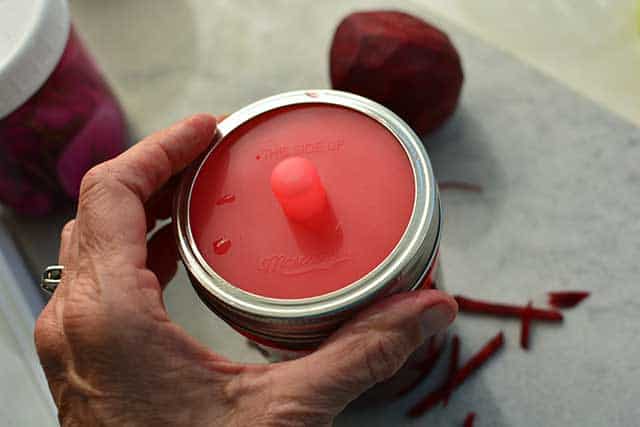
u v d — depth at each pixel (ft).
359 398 1.25
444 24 1.55
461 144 1.44
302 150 1.07
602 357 1.25
